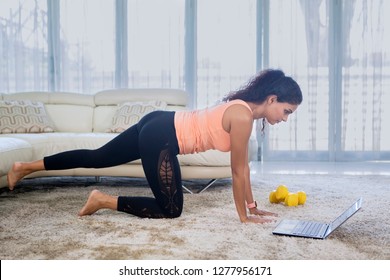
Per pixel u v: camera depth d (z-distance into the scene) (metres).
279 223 1.96
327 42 5.48
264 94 1.89
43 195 2.79
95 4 5.62
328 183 3.39
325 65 5.50
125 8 5.62
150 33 5.64
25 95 4.09
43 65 5.63
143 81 5.67
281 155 5.54
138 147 2.13
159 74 5.66
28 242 1.73
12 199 2.65
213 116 1.94
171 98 4.02
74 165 2.18
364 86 5.43
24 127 3.70
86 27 5.63
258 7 5.60
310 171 4.39
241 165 1.90
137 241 1.74
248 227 1.92
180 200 2.10
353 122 5.48
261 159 5.47
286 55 5.53
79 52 5.64
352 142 5.49
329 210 2.33
